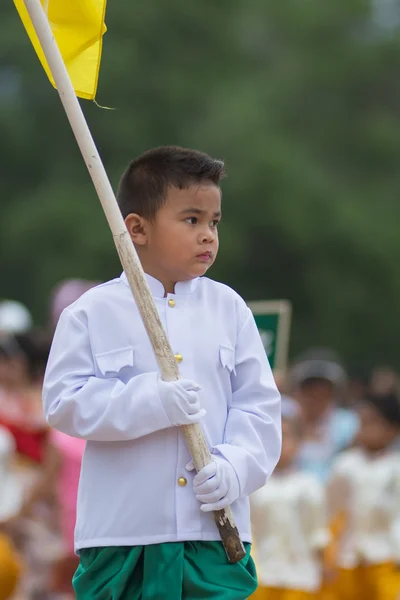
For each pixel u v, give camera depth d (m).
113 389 8.23
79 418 8.23
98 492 8.37
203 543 8.30
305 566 17.47
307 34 68.94
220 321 8.76
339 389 29.56
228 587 8.27
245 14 69.69
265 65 68.62
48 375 8.49
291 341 63.34
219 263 60.00
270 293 62.97
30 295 60.41
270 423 8.63
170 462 8.28
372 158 67.38
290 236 60.47
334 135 67.12
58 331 8.59
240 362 8.77
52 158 66.12
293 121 66.31
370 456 18.83
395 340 64.69
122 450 8.33
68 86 8.24
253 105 62.97
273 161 60.34
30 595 18.14
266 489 17.62
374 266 62.44
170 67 64.56
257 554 17.42
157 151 8.80
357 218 61.97
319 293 62.50
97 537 8.30
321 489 19.17
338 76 67.31
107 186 8.20
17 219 60.38
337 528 18.44
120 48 63.62
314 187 61.50
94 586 8.35
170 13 65.19
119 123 61.75
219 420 8.55
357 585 18.12
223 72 66.12
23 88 66.62
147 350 8.43
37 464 18.36
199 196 8.58
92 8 9.10
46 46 8.24
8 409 18.38
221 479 8.13
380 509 18.41
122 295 8.59
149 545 8.23
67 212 59.34
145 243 8.71
